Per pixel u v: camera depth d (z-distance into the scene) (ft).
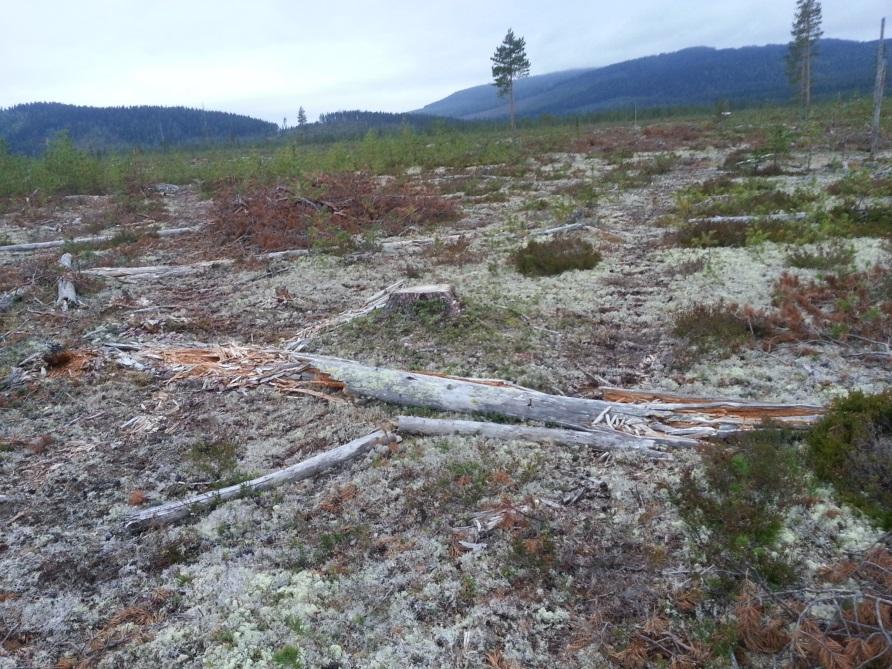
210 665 10.53
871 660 8.62
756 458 13.58
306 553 13.12
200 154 166.20
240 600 11.96
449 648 10.62
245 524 14.17
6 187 71.97
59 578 12.86
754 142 80.28
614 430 16.21
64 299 29.78
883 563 10.66
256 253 39.45
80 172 77.41
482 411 17.97
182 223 52.65
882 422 14.17
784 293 24.62
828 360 19.48
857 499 12.60
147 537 13.96
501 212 49.19
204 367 22.00
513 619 11.11
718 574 11.37
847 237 32.76
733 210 39.63
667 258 32.60
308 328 25.38
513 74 152.25
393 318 24.73
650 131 112.06
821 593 10.48
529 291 28.73
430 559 12.69
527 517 13.50
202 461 16.74
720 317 22.29
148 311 29.04
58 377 21.79
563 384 19.60
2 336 25.94
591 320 24.79
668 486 13.67
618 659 10.05
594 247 35.86
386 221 45.68
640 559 12.07
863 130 76.13
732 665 9.64
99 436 18.25
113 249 43.29
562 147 97.96
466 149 95.30
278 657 10.52
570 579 11.84
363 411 18.83
